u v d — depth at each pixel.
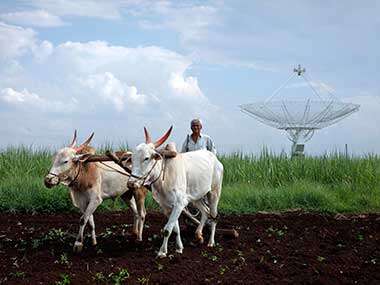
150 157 5.36
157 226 7.48
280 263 5.61
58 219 8.02
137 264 5.35
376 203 9.54
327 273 5.28
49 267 5.30
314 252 6.09
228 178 11.16
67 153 5.70
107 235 6.75
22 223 7.66
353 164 11.37
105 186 6.08
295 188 9.98
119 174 6.14
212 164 6.11
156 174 5.47
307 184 10.27
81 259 5.59
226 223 7.76
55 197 8.71
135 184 5.28
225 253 5.89
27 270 5.23
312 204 9.41
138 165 5.33
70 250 5.99
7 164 10.86
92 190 5.91
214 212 6.22
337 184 10.83
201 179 5.87
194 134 6.58
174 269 5.19
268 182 10.99
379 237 6.95
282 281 5.04
